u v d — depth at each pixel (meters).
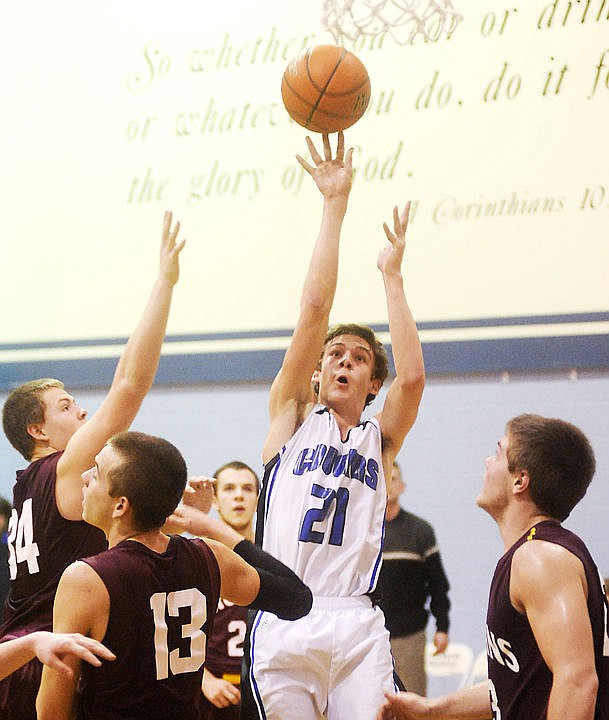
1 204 10.12
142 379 5.02
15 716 4.93
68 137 10.08
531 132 8.81
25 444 5.44
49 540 4.98
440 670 7.69
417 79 9.08
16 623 5.00
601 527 7.96
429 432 8.52
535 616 3.86
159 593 3.88
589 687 3.69
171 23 9.93
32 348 9.86
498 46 8.95
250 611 5.05
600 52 8.72
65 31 10.20
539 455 4.19
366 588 4.96
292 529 4.99
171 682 3.87
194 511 4.47
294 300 9.27
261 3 9.70
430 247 8.90
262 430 9.04
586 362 8.43
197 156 9.71
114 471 3.97
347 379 5.38
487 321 8.67
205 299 9.44
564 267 8.61
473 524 8.20
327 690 4.80
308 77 5.56
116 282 9.80
